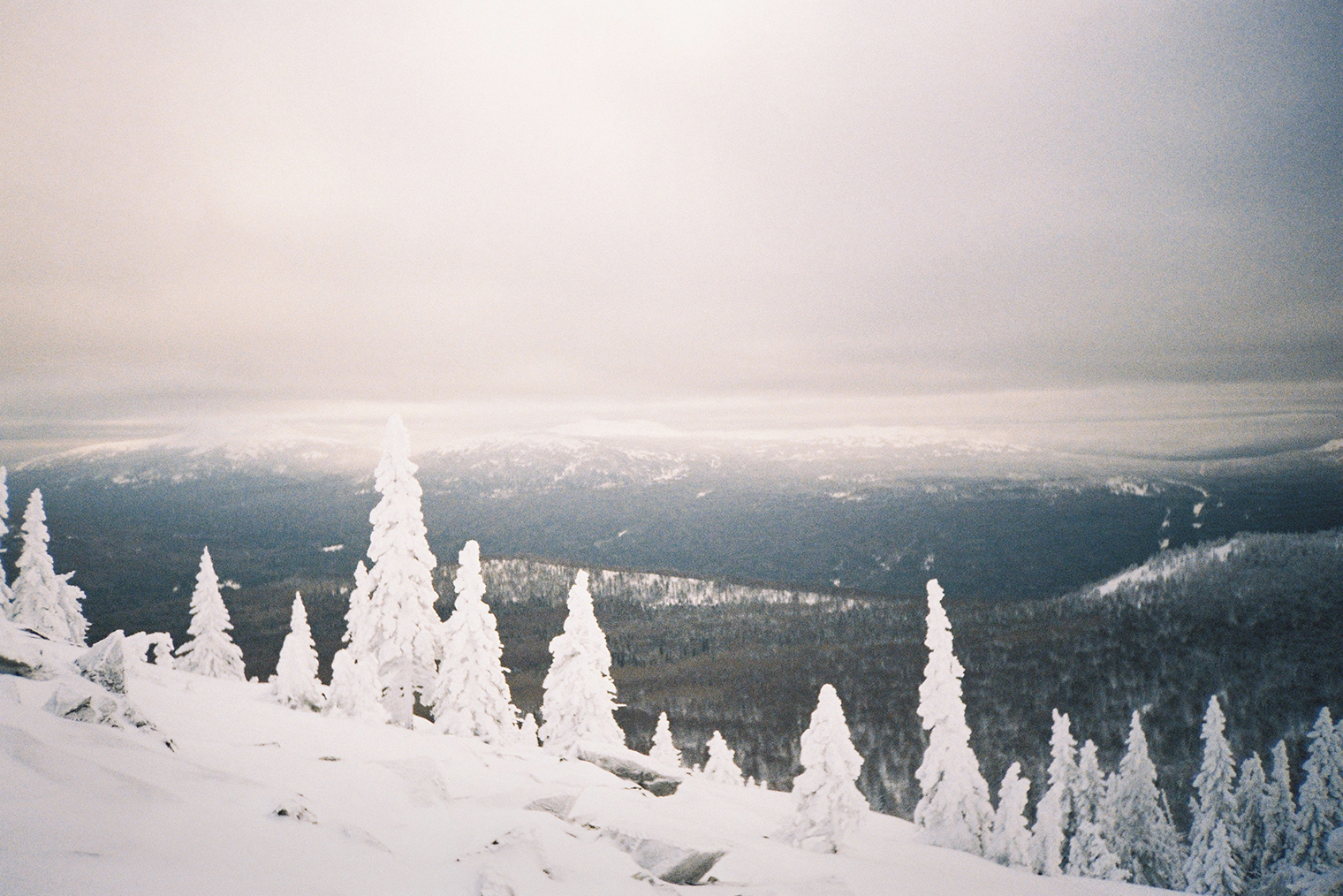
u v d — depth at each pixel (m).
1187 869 48.16
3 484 53.16
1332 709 133.12
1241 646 168.75
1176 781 108.69
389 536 42.50
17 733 10.41
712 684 164.00
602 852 14.05
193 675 40.69
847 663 177.25
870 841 38.50
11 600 54.06
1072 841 47.38
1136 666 161.62
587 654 47.69
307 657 37.25
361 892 9.82
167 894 7.62
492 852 12.77
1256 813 49.31
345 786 16.62
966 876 32.41
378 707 39.84
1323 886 41.56
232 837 9.98
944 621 43.34
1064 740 50.09
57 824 8.41
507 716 44.59
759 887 16.12
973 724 134.62
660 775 34.88
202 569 54.75
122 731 14.22
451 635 44.00
